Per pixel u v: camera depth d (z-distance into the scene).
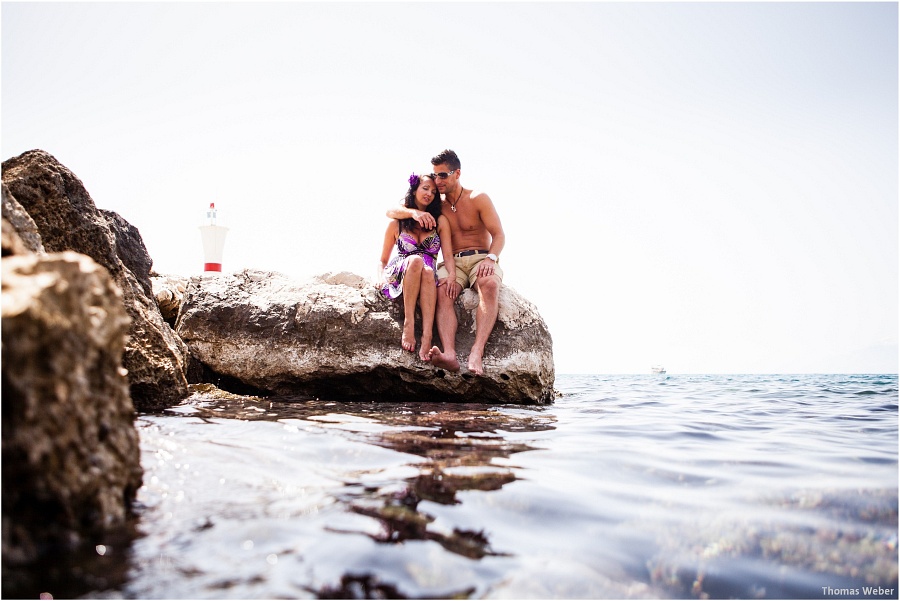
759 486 2.71
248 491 2.37
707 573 1.79
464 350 6.49
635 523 2.17
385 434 3.80
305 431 3.77
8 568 1.56
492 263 6.52
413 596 1.55
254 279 7.05
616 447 3.63
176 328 6.67
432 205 6.61
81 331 1.89
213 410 4.74
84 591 1.49
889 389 11.12
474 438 3.81
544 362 6.91
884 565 1.87
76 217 4.79
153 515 2.04
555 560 1.82
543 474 2.83
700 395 9.14
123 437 2.09
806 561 1.89
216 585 1.55
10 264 1.90
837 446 3.84
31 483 1.67
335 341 6.36
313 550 1.79
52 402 1.74
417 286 6.30
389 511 2.18
